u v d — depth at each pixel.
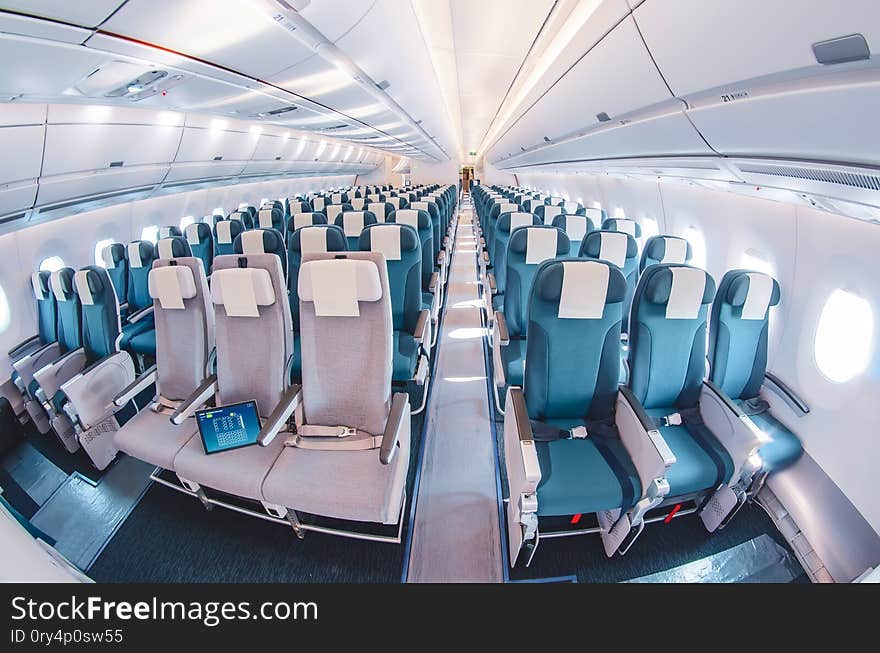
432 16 2.92
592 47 1.83
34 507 1.90
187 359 1.96
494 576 1.52
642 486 1.41
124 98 2.25
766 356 2.00
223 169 5.36
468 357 3.36
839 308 1.76
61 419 2.21
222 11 1.36
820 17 0.75
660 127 1.90
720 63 1.14
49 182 2.57
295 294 2.76
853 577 1.50
